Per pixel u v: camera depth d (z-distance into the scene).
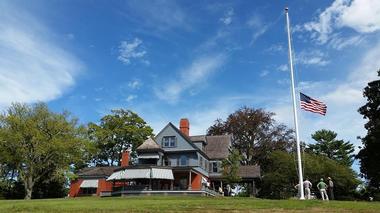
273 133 80.38
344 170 61.34
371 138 54.41
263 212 22.81
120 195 54.84
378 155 56.50
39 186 66.31
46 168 62.03
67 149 60.81
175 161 61.62
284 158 64.75
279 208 24.42
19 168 59.06
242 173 64.12
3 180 61.41
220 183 66.75
